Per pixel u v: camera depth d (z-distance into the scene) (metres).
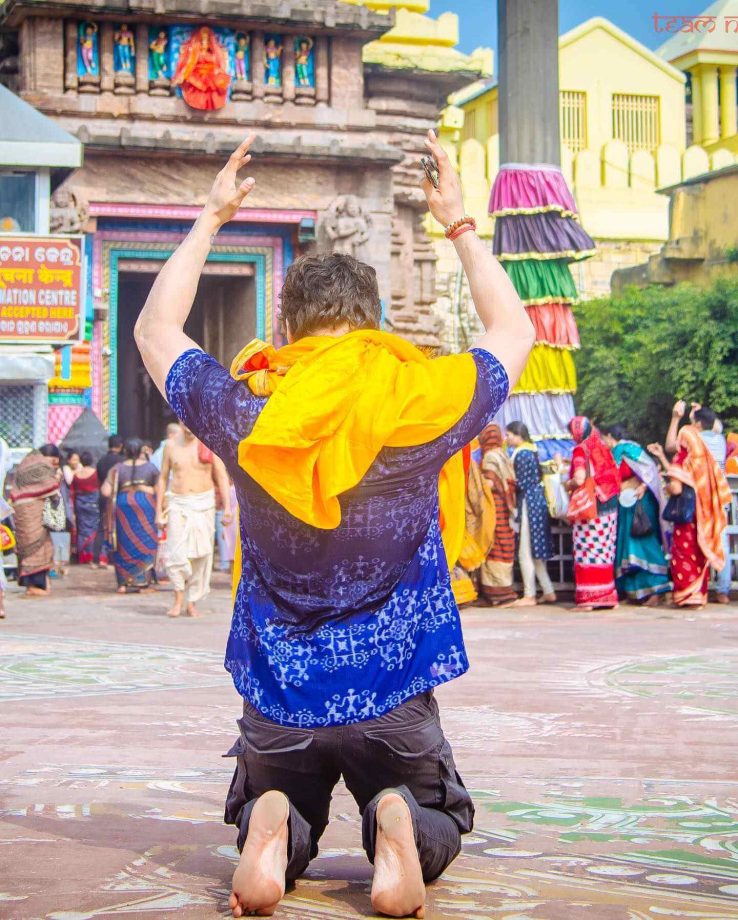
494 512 12.59
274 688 2.95
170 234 24.14
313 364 2.83
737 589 13.23
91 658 8.70
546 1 14.10
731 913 3.07
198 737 5.64
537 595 13.51
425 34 28.94
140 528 14.38
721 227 35.06
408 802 2.99
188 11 23.02
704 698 6.82
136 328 3.20
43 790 4.53
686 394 31.36
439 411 2.86
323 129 24.44
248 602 3.02
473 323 35.69
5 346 17.09
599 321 34.62
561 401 14.20
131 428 33.34
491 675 7.77
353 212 24.28
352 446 2.77
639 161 40.25
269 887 2.92
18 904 3.11
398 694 2.94
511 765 5.05
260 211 24.16
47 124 17.59
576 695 6.94
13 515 14.05
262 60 24.09
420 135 26.30
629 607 12.51
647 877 3.41
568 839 3.85
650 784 4.69
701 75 46.53
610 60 45.34
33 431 17.11
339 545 2.87
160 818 4.09
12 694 6.98
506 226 14.20
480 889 3.26
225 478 12.07
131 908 3.07
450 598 3.03
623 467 12.52
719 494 12.24
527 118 14.10
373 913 3.02
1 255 17.08
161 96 23.50
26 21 22.98
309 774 3.07
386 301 24.59
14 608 12.75
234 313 26.72
